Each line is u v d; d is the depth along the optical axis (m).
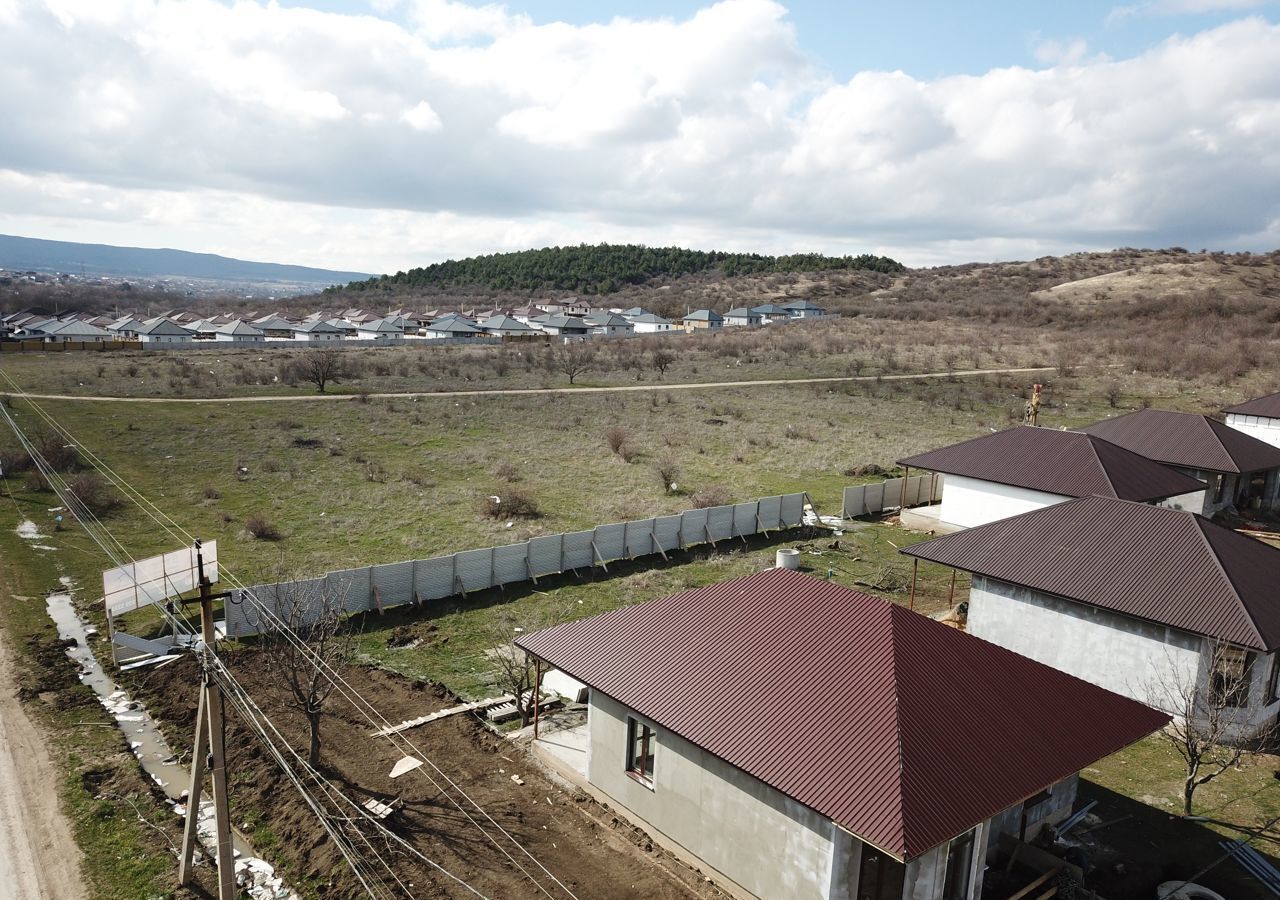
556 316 139.12
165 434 50.22
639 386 76.62
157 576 24.72
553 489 41.41
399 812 15.90
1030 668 15.55
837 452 51.00
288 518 35.25
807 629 15.60
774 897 13.19
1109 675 20.75
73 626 24.08
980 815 11.80
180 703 19.92
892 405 67.19
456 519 35.75
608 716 16.34
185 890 13.69
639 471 45.50
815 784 12.25
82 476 37.97
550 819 15.98
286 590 24.05
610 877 14.26
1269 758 18.94
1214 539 21.22
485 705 20.45
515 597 27.83
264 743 17.91
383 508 37.09
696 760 14.42
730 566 31.34
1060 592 21.02
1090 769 18.61
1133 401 66.19
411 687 21.27
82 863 14.16
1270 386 69.25
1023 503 32.44
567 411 63.53
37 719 18.81
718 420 60.72
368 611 25.97
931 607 27.56
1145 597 20.02
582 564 30.52
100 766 17.08
